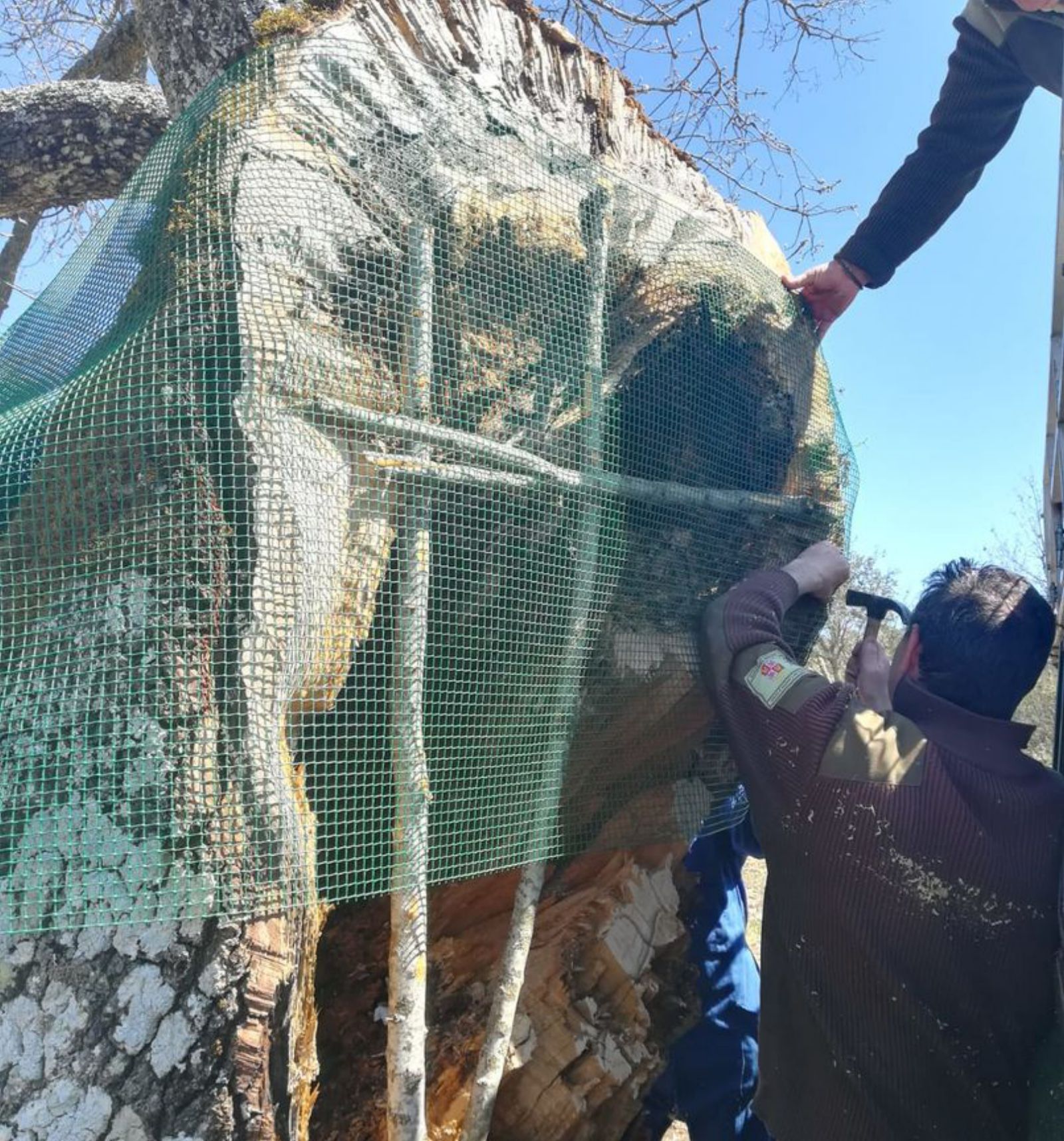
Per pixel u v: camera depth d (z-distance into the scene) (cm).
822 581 171
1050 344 173
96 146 244
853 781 127
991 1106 128
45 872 120
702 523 191
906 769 127
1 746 123
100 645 127
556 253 179
